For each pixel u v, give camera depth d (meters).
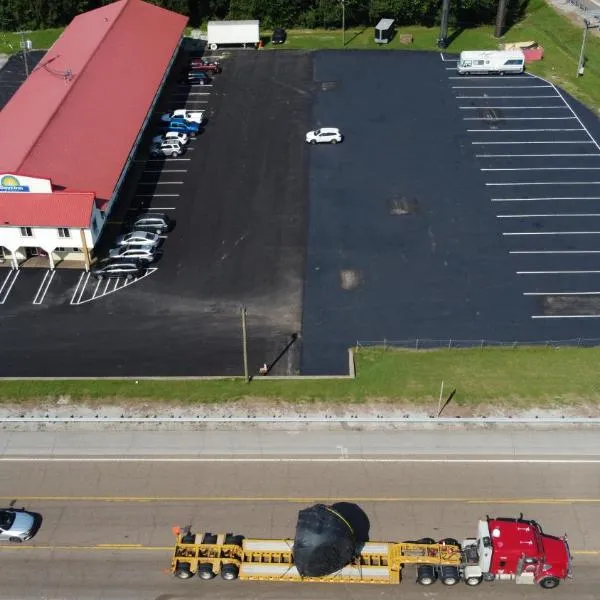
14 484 42.75
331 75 89.69
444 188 69.25
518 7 106.12
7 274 59.47
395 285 58.16
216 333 53.84
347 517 40.47
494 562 35.84
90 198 58.59
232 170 72.19
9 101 77.31
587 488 42.19
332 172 71.75
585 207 66.31
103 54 79.44
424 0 99.62
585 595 36.56
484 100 83.69
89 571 38.06
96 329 54.28
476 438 45.22
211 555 37.19
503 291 57.41
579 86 86.31
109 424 46.50
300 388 48.88
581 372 49.94
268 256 61.22
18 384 49.41
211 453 44.50
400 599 36.47
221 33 95.06
